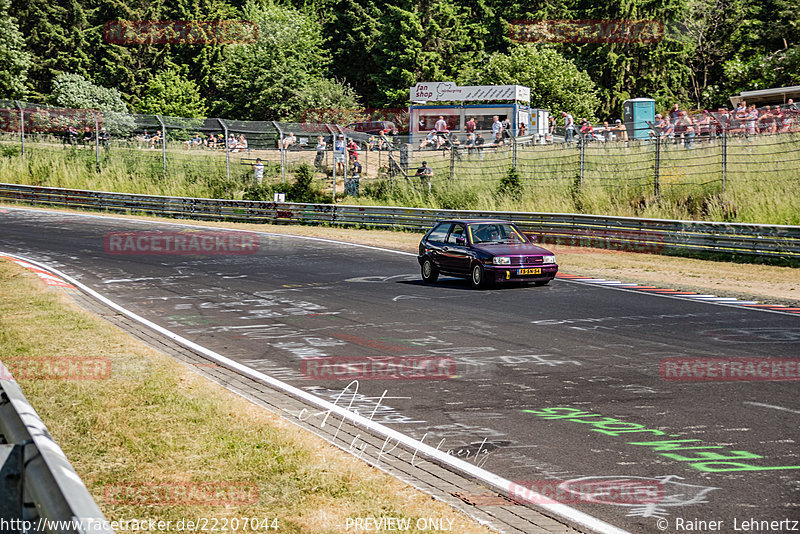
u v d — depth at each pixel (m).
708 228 20.22
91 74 72.25
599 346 10.14
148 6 73.19
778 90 33.16
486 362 9.36
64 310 12.05
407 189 32.25
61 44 71.69
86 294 15.34
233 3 81.88
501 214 25.27
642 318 12.13
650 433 6.55
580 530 4.64
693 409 7.23
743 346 9.95
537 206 27.62
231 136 39.72
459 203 30.08
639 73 65.88
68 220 31.08
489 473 5.65
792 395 7.62
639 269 18.34
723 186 24.02
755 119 25.69
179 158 39.41
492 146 31.06
